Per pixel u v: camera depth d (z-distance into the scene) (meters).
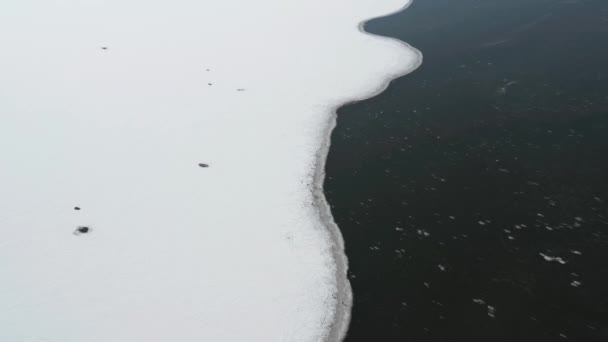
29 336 14.41
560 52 32.34
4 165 21.70
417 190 20.91
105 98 28.23
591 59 30.66
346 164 23.05
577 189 20.00
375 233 18.72
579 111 25.30
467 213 19.34
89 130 24.88
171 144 24.09
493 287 16.02
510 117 25.59
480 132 24.61
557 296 15.48
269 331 14.83
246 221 19.27
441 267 16.98
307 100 29.02
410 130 25.48
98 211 19.42
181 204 20.05
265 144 24.41
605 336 14.09
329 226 19.17
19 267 16.70
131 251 17.58
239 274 16.80
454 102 27.81
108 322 14.94
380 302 15.80
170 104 28.03
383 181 21.69
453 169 22.05
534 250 17.31
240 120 26.58
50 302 15.51
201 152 23.58
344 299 15.98
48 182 20.84
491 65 31.92
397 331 14.78
